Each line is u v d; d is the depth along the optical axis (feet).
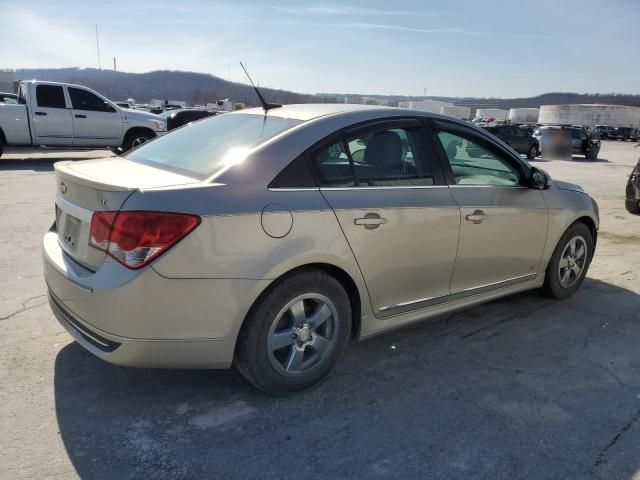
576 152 81.25
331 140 9.93
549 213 13.76
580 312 14.49
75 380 10.02
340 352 10.20
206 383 10.13
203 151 10.15
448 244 11.32
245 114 11.60
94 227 8.49
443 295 11.73
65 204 9.55
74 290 8.60
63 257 9.41
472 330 13.09
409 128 11.16
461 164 11.90
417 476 7.82
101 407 9.23
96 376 10.19
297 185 9.31
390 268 10.46
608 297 15.76
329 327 9.95
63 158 48.49
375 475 7.82
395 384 10.39
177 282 8.17
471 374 10.89
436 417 9.32
